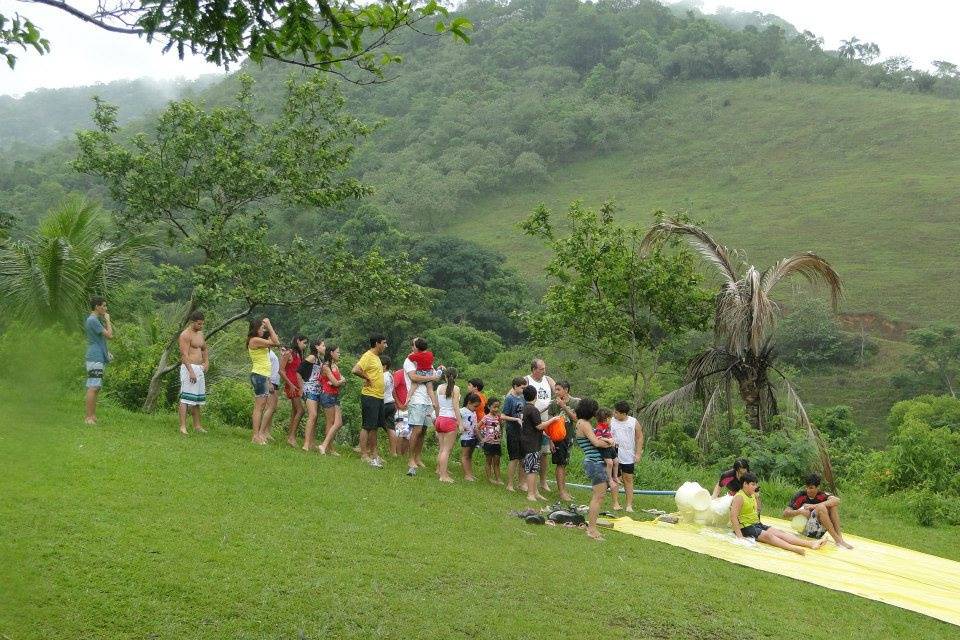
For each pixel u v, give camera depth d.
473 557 8.88
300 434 16.00
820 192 97.56
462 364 49.47
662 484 16.34
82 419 11.71
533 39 154.25
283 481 10.48
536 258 88.25
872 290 72.31
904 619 9.12
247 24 5.50
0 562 6.62
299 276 15.01
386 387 14.51
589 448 10.80
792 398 18.09
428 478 12.67
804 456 16.94
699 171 112.06
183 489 9.34
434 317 58.16
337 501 10.08
